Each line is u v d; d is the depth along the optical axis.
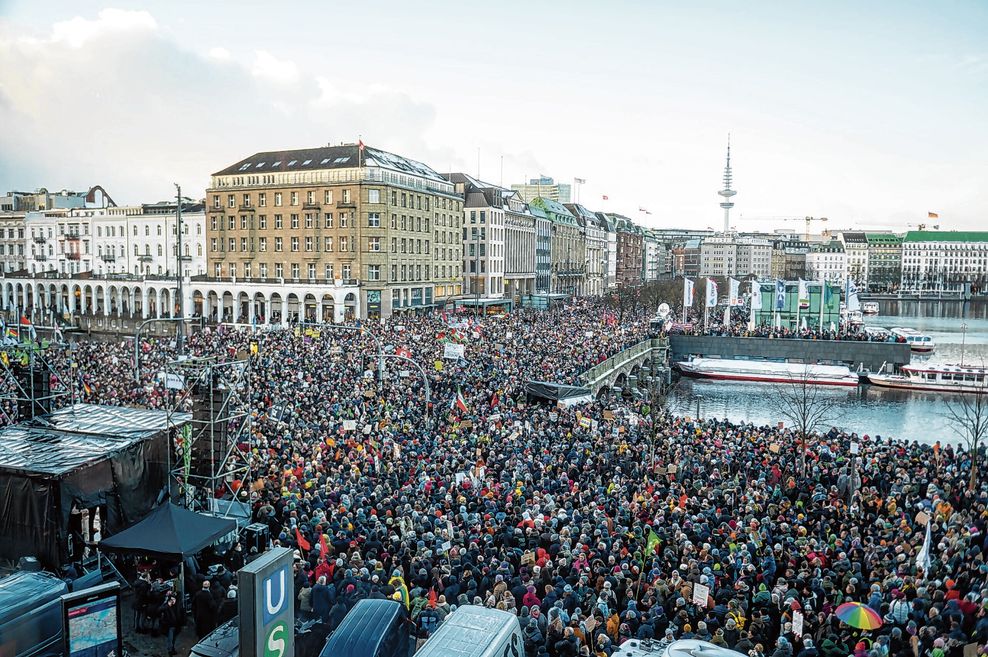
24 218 137.38
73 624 15.55
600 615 18.27
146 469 24.33
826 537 25.06
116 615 16.17
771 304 106.31
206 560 23.00
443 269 120.94
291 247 104.12
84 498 21.84
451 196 121.94
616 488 28.69
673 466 31.95
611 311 124.12
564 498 27.47
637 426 43.03
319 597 19.06
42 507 21.02
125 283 113.69
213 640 17.16
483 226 132.88
